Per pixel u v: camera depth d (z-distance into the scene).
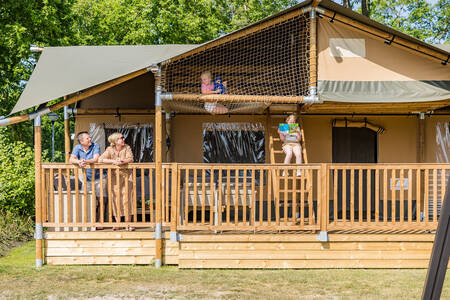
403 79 7.61
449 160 10.62
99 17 23.58
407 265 7.34
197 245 7.27
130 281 6.52
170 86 8.66
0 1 17.05
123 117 10.62
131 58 8.38
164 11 20.98
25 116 7.09
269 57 8.91
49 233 7.36
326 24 7.61
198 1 22.88
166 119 10.31
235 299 5.75
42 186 7.29
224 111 8.20
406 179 10.69
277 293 5.99
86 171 7.67
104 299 5.73
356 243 7.32
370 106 9.05
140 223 7.32
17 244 9.33
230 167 7.21
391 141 10.70
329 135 10.62
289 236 7.27
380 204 10.79
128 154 7.30
